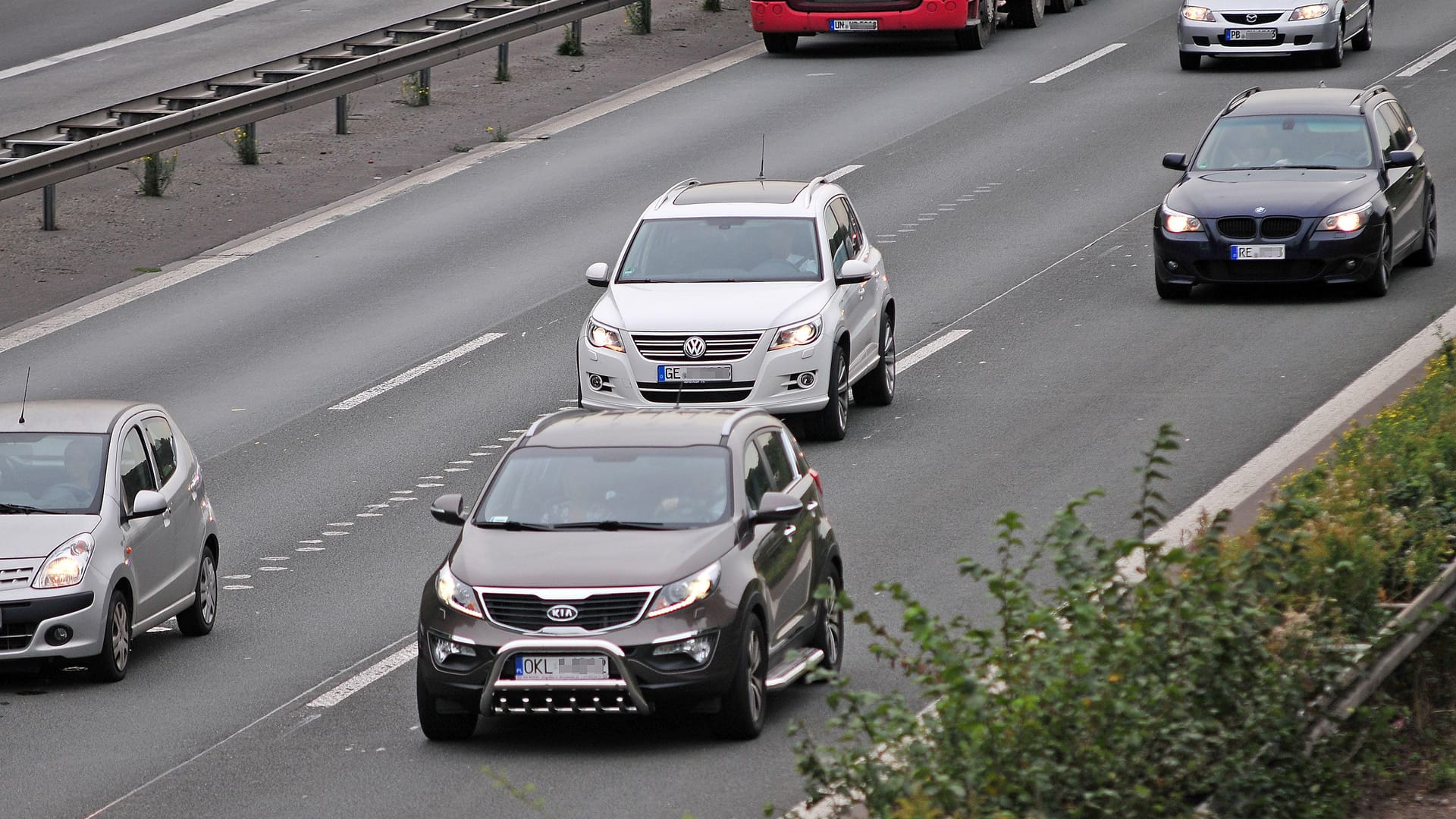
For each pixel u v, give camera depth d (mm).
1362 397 44375
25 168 64312
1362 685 23609
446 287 60906
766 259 46656
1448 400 36125
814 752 20766
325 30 101375
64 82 90188
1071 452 42406
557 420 30922
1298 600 24188
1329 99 58188
